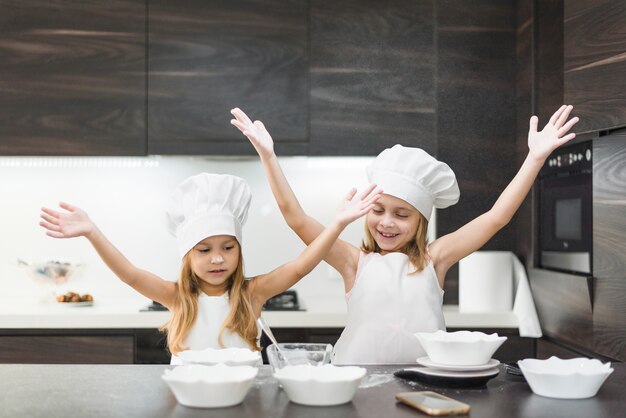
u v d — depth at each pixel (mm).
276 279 2029
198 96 3184
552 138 1832
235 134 3186
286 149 3199
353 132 3213
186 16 3186
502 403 1220
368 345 2002
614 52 2105
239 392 1195
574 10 2393
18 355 2939
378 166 2092
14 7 3166
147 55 3180
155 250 3549
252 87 3191
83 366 1532
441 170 2074
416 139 3238
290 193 2055
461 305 3115
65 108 3174
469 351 1365
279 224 3549
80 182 3551
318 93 3203
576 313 2553
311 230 2084
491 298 3070
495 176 3270
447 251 2119
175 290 2051
